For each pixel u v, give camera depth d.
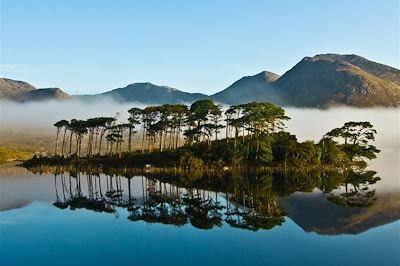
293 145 135.25
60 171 152.38
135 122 164.75
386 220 60.00
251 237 51.50
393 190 91.12
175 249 46.94
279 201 76.94
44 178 128.12
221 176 119.56
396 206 70.56
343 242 49.06
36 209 72.31
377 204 72.81
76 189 100.44
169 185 104.00
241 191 90.88
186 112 157.88
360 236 51.69
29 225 59.44
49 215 66.69
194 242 49.66
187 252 45.81
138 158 149.00
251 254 44.81
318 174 125.44
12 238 52.50
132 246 48.44
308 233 53.22
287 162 135.88
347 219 60.88
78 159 165.88
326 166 137.25
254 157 136.12
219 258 43.66
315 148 137.62
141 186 103.69
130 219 62.75
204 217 63.38
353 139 159.50
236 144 139.25
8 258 44.59
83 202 80.00
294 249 46.44
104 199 83.69
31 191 97.12
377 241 49.34
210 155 134.00
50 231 55.91
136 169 137.25
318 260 42.72
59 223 60.62
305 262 42.19
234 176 119.38
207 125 149.00
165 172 130.50
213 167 130.88
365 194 85.06
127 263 42.59
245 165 133.88
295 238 50.91
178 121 159.62
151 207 73.12
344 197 81.06
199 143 150.38
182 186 101.19
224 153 134.00
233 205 73.44
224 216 63.97
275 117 156.75
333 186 98.88
